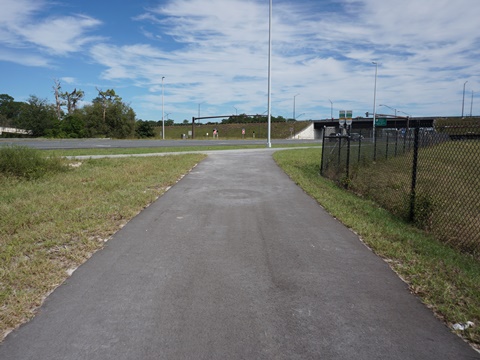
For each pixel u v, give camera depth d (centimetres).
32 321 336
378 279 438
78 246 534
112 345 301
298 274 449
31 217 666
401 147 2061
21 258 486
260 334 319
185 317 345
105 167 1434
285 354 292
